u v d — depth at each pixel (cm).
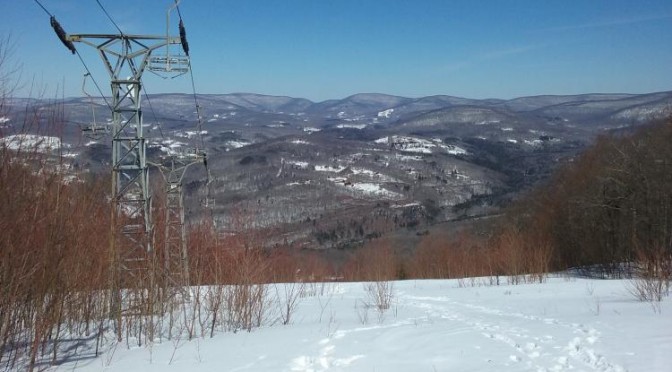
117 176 1265
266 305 1465
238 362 771
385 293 1697
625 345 739
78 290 917
